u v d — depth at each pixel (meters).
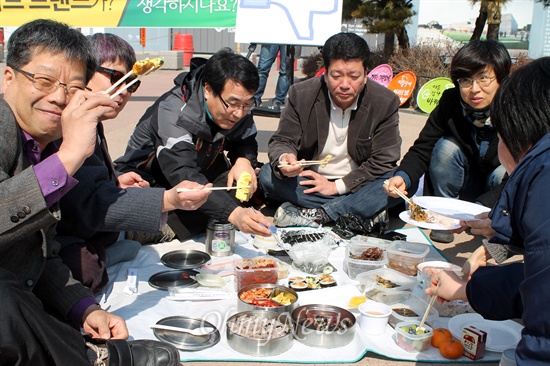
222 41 20.03
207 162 3.70
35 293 2.20
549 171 1.62
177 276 2.99
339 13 5.63
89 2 6.96
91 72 2.09
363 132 3.87
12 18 7.06
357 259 3.08
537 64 1.72
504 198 1.76
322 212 3.90
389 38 11.83
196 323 2.53
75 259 2.56
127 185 3.10
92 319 2.13
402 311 2.69
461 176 3.89
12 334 1.64
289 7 5.68
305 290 2.88
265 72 8.68
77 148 1.86
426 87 9.31
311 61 13.72
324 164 3.71
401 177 3.70
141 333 2.45
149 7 6.92
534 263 1.61
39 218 1.82
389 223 4.24
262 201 4.56
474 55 3.39
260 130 7.54
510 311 1.99
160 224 2.54
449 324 2.59
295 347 2.42
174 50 16.50
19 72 1.90
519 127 1.70
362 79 3.60
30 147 2.00
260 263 2.94
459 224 3.16
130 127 7.34
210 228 3.33
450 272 2.30
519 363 1.67
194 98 3.39
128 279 2.91
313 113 3.91
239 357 2.32
